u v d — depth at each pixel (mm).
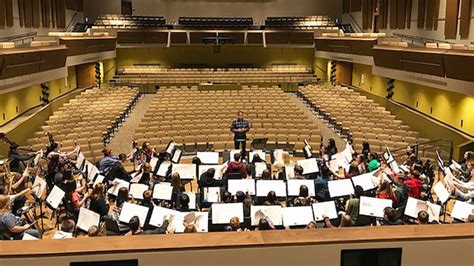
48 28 26359
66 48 19844
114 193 8445
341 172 11125
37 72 17344
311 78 30438
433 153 15883
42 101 21781
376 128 18094
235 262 2543
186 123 17797
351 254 2584
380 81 25141
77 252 2438
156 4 34938
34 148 14266
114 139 18094
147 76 29438
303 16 35094
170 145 12055
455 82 15609
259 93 24031
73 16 31125
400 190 8562
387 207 6645
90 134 16297
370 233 2643
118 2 34312
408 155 12273
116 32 29328
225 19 33375
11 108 17922
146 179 9609
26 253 2414
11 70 14883
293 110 20141
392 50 19625
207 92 24156
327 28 30656
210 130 16750
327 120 20953
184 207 7645
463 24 18984
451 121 17703
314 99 23578
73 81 27328
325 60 32000
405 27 25562
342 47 26500
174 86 27750
